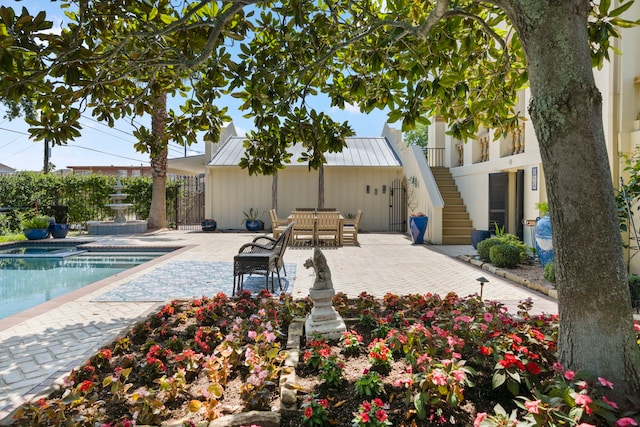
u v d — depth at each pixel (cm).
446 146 1499
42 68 254
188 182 1892
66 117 310
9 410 244
